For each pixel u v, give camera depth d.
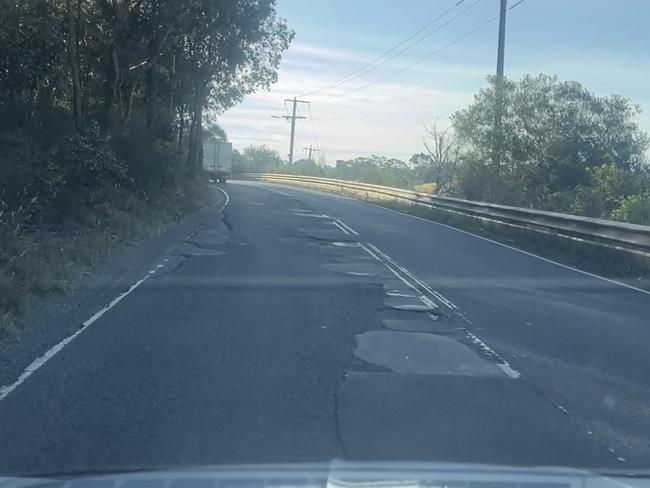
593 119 40.84
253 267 16.05
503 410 7.27
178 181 30.91
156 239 20.00
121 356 8.84
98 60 27.19
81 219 17.98
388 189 46.69
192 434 6.42
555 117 40.06
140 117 30.69
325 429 6.60
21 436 6.31
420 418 6.96
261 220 27.61
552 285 14.92
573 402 7.60
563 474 4.75
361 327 10.70
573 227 20.23
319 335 10.14
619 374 8.65
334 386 7.90
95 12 25.89
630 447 6.38
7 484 4.55
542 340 10.25
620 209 27.89
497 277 15.72
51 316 10.83
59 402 7.18
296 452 6.03
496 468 5.13
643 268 16.59
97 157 19.95
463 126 41.00
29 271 12.41
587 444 6.42
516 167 39.62
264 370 8.41
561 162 38.44
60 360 8.62
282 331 10.29
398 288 13.98
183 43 31.09
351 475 4.73
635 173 38.22
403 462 5.62
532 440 6.47
